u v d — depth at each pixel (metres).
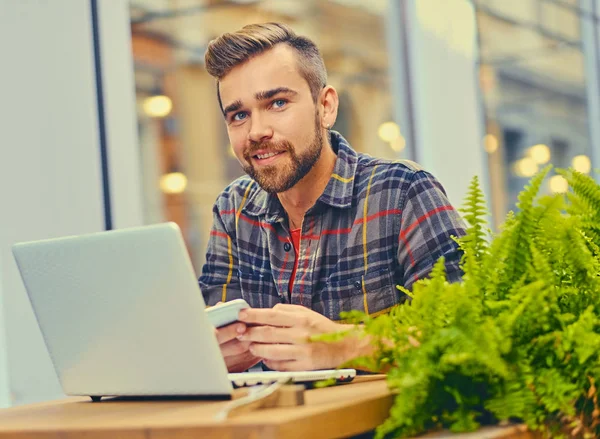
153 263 1.11
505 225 1.21
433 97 4.45
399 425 1.00
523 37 4.81
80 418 1.10
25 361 2.65
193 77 4.52
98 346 1.22
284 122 1.66
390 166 1.80
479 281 1.13
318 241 1.79
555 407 1.01
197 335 1.11
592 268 1.18
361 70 5.09
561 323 1.09
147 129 4.36
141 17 4.23
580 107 5.08
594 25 5.07
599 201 1.31
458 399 1.02
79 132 2.84
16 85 2.71
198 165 4.52
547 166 1.15
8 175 2.67
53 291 1.24
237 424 0.91
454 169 4.44
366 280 1.75
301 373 1.23
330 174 1.81
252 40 1.66
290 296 1.82
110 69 2.98
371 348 1.31
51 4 2.80
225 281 1.93
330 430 0.98
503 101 4.71
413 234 1.71
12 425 1.09
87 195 2.84
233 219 1.93
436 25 4.44
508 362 1.04
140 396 1.27
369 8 4.92
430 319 1.09
